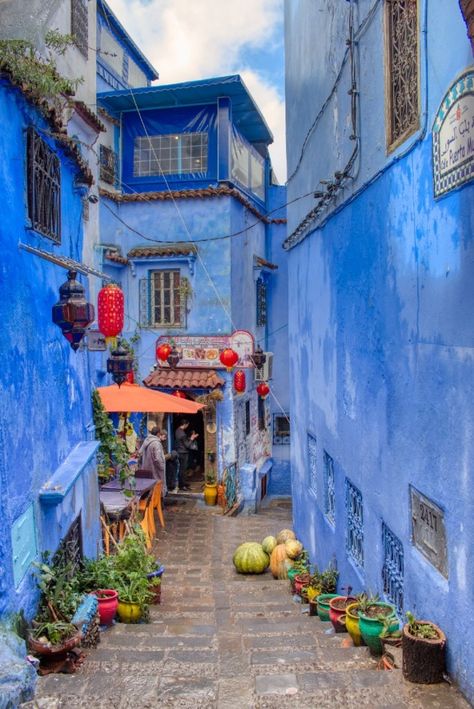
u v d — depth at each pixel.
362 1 6.94
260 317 19.33
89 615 5.79
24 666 4.35
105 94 16.23
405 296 5.64
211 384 15.60
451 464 4.64
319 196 9.15
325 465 9.78
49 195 6.32
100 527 9.24
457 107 4.36
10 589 4.76
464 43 4.24
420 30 5.05
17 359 5.20
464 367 4.39
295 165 12.64
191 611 8.43
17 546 5.00
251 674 5.11
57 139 6.56
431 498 5.05
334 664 5.35
